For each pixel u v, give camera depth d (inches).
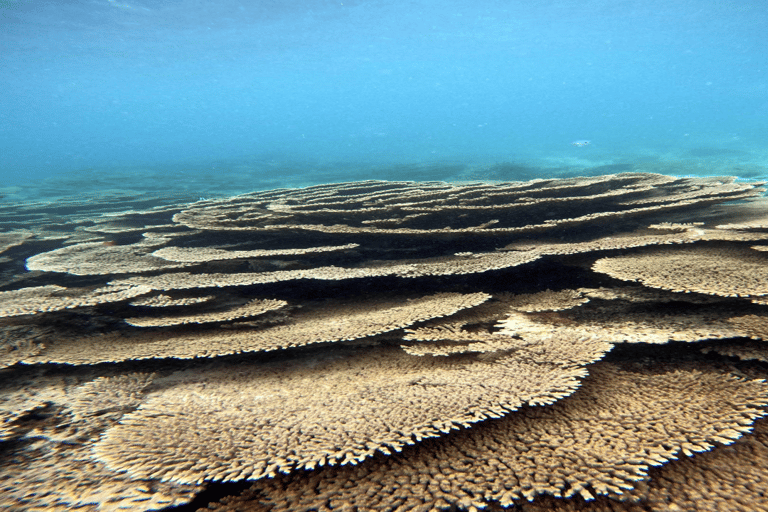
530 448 73.2
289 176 1176.8
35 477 76.5
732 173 691.4
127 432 82.9
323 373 108.0
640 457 67.9
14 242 321.1
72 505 68.9
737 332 105.3
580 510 62.7
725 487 64.0
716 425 74.7
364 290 177.0
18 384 112.8
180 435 80.4
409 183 490.0
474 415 78.1
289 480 71.5
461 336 120.1
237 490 70.2
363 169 1275.8
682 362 102.2
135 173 1460.4
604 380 95.4
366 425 77.5
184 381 109.3
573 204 267.3
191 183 1035.9
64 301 156.4
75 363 117.0
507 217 268.1
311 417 83.0
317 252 213.8
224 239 285.6
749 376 93.3
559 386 86.1
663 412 80.4
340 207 326.3
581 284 162.6
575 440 74.0
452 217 273.6
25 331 144.0
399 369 105.9
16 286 213.9
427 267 174.2
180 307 162.1
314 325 135.3
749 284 118.6
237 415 87.1
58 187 1027.3
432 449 75.5
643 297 138.3
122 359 117.1
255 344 119.4
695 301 129.7
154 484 72.1
